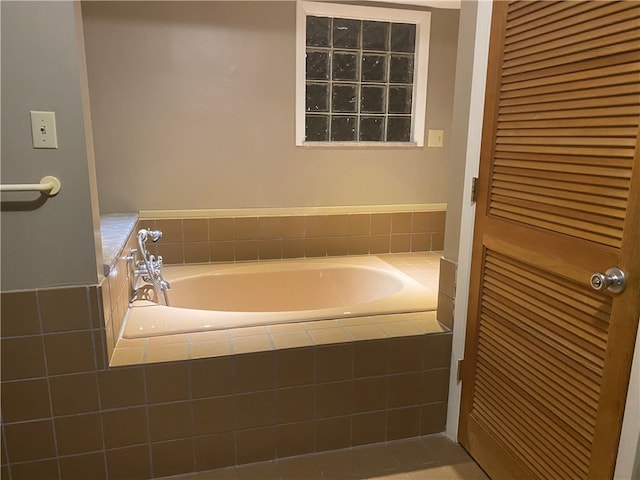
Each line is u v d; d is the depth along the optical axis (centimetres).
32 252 147
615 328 114
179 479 170
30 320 150
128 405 162
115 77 249
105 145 255
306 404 179
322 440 185
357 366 181
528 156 141
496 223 158
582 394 126
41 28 135
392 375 186
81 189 146
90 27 242
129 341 175
